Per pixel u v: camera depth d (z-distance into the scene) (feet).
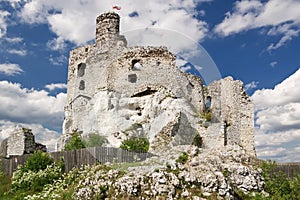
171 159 25.13
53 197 33.63
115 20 76.64
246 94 82.94
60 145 65.67
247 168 33.24
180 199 22.98
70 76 79.51
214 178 24.41
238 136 79.51
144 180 23.91
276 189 34.65
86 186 28.71
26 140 70.54
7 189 42.86
